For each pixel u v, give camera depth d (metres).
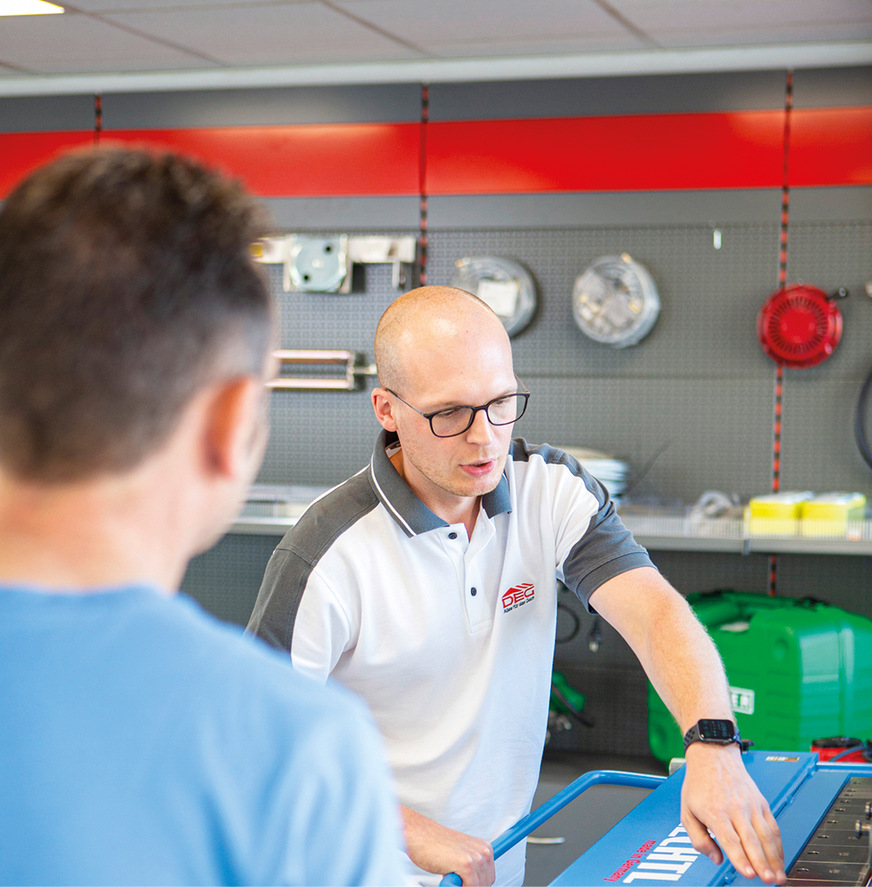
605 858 1.16
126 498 0.49
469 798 1.53
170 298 0.47
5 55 4.05
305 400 4.30
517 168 4.07
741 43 3.77
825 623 3.39
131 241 0.47
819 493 3.88
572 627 4.09
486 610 1.54
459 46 3.86
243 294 0.50
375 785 0.48
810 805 1.29
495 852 1.28
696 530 3.60
